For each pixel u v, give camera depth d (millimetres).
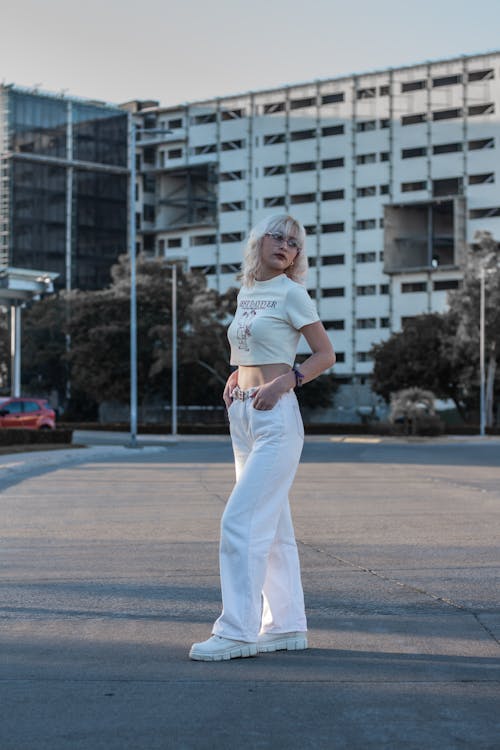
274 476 5309
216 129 119375
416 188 108750
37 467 27312
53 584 7875
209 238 120625
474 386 78125
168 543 10500
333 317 111750
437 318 81750
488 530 11641
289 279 5438
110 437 61969
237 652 5301
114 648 5602
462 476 22953
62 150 123062
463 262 76375
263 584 5418
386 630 6121
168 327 71625
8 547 10188
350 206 111438
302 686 4766
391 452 39969
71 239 123562
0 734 4031
